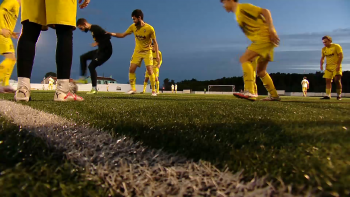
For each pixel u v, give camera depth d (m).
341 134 1.24
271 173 0.82
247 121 1.82
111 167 0.90
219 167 0.90
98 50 8.76
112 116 2.07
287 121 1.79
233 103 4.27
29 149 1.05
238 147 1.12
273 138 1.23
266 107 3.32
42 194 0.71
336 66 9.70
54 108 2.73
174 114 2.25
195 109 2.80
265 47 4.82
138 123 1.66
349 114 2.41
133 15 8.65
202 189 0.77
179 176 0.85
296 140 1.17
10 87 6.91
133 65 9.96
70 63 3.87
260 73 6.10
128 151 1.08
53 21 3.43
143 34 8.98
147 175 0.85
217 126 1.58
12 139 1.19
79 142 1.19
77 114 2.20
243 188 0.74
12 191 0.71
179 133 1.36
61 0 3.38
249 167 0.88
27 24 3.49
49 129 1.42
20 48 3.56
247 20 4.77
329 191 0.69
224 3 4.96
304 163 0.88
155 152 1.06
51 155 0.99
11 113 2.11
